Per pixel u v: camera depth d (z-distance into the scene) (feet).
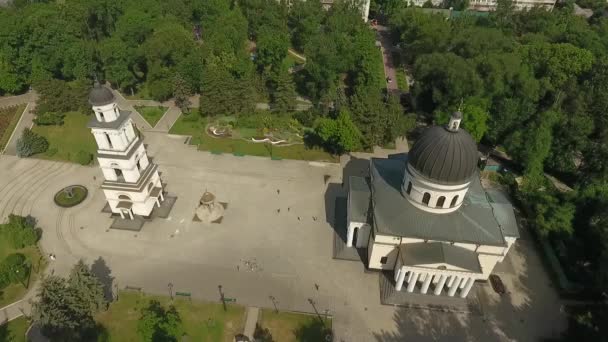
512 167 303.48
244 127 339.16
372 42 394.73
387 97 375.25
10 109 351.46
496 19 467.11
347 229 233.14
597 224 214.69
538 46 357.20
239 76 374.02
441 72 334.85
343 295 210.18
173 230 244.63
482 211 209.46
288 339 191.42
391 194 219.20
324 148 317.63
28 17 370.32
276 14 469.16
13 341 187.52
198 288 212.64
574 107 295.28
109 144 218.79
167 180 282.36
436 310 203.92
